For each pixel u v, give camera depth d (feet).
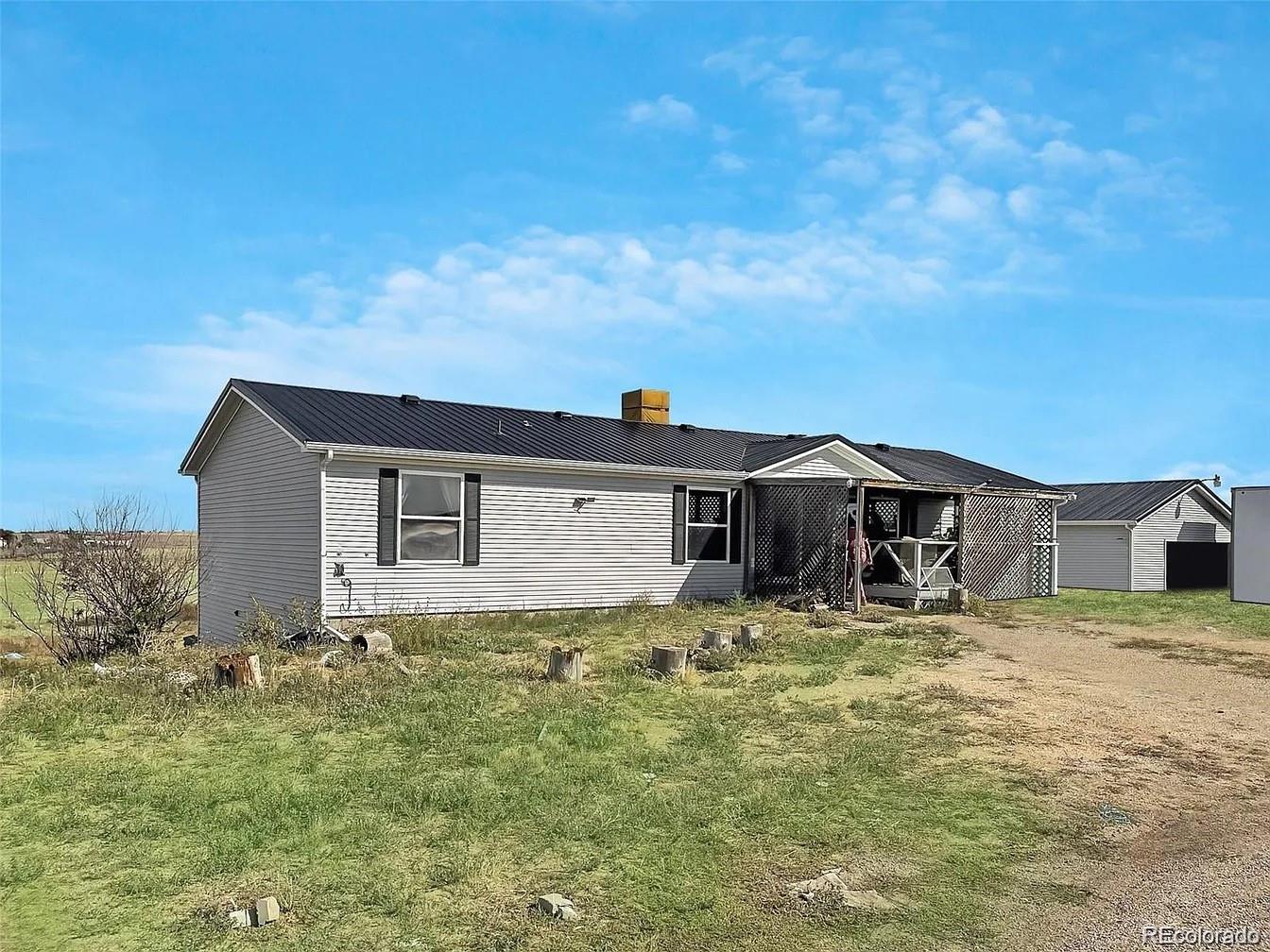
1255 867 18.33
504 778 22.52
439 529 52.85
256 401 54.39
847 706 31.60
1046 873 17.89
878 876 17.52
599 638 46.91
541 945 14.64
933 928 15.48
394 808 20.43
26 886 16.61
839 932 15.26
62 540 46.11
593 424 70.23
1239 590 71.10
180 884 16.62
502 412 66.64
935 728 28.68
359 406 57.72
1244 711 32.22
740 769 23.63
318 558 48.85
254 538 57.57
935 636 49.19
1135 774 24.47
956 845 19.15
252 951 14.35
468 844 18.54
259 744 25.82
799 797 21.68
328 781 22.34
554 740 26.37
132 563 46.50
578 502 58.18
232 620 60.39
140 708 29.66
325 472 48.91
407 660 39.17
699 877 17.24
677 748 25.55
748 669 38.75
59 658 45.75
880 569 73.15
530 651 42.47
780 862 18.02
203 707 29.81
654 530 61.72
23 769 23.54
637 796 21.34
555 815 19.92
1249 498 71.05
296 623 47.37
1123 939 15.23
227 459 62.28
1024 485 81.00
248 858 17.69
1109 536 95.40
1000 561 73.87
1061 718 30.63
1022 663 41.27
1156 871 18.08
